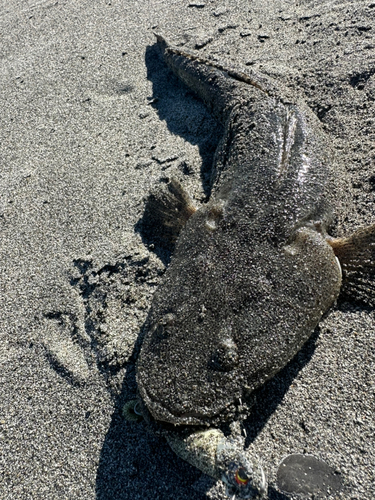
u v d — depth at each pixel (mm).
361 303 372
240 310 317
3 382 374
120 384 351
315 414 320
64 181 552
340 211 426
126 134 609
